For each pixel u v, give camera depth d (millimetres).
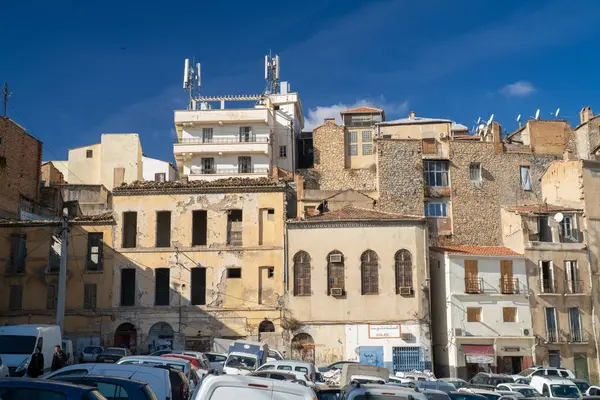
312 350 52594
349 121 87188
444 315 55781
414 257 53844
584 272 59281
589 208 62000
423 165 73188
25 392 13922
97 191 74688
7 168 61938
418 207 72062
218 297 53750
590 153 77312
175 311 53500
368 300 53125
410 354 52281
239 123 82750
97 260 54781
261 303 53594
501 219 64875
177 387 22406
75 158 87375
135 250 54406
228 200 55188
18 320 53250
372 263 53750
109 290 53812
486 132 83625
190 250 54438
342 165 80312
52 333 35531
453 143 73938
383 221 54125
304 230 54438
